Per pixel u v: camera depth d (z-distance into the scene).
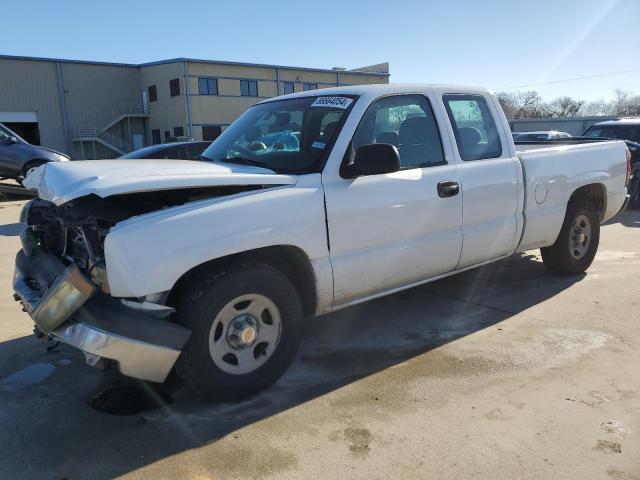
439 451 2.86
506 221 4.77
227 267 3.21
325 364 3.92
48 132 42.59
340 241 3.63
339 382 3.64
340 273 3.67
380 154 3.43
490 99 4.84
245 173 3.35
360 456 2.84
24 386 3.64
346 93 4.00
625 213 10.70
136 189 2.88
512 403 3.32
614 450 2.83
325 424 3.14
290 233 3.36
